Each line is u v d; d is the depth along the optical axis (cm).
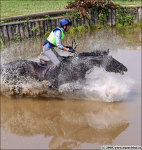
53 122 712
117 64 780
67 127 686
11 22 1378
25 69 784
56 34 741
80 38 1463
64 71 770
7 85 805
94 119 718
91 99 809
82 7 1650
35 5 2066
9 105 794
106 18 1723
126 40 1430
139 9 1766
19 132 659
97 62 775
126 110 749
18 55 1184
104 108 765
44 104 799
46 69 780
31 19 1476
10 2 2212
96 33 1584
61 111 764
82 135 649
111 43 1367
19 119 725
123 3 2019
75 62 773
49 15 1547
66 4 2080
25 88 814
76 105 788
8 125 693
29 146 595
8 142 611
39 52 1228
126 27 1720
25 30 1418
